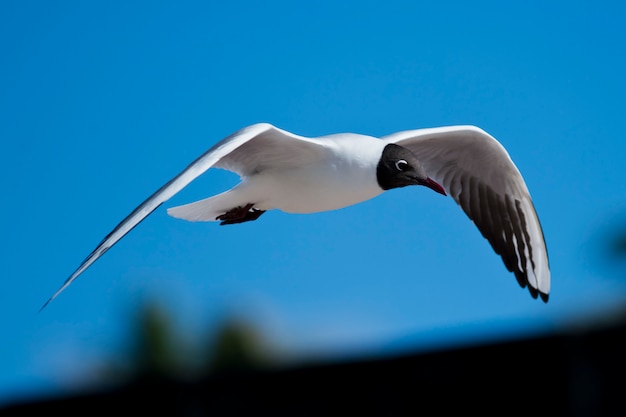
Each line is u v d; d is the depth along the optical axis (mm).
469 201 11977
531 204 11719
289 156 10180
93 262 8453
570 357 8359
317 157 10172
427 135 11383
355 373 8977
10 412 9656
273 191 10453
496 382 8508
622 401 8156
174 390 9469
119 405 9570
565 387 8336
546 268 11875
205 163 8938
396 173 10469
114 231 8625
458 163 11875
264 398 9227
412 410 8695
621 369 8203
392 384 8836
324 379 9031
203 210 10742
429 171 11977
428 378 8703
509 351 8523
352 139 10492
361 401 8891
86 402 9594
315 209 10656
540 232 11789
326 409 8953
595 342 8320
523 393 8414
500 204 11930
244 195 10508
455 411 8594
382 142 10641
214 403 9320
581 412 8250
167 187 8758
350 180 10320
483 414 8523
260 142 10016
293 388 9141
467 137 11453
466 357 8656
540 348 8461
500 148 11406
